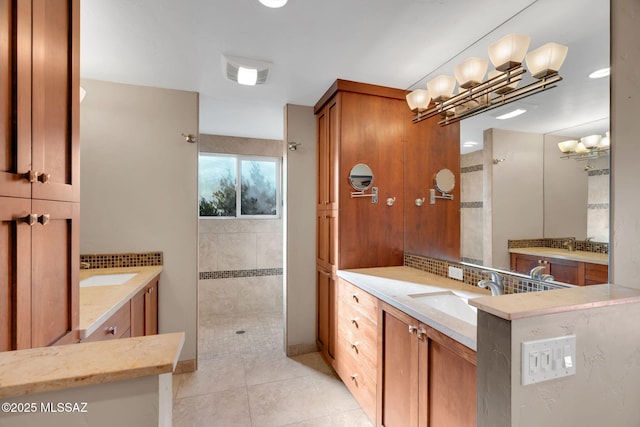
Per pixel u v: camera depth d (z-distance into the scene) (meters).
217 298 3.57
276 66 1.89
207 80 2.12
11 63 0.78
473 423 1.00
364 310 1.78
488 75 1.63
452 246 1.89
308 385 2.13
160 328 2.26
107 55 1.77
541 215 1.33
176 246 2.30
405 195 2.29
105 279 1.98
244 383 2.15
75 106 1.11
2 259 0.75
